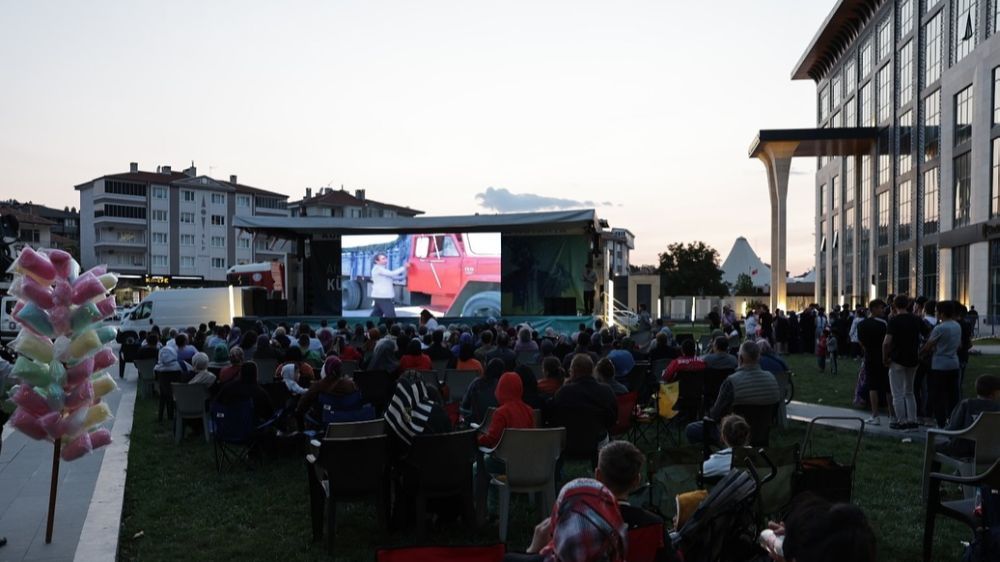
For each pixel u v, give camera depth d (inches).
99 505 288.5
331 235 1069.8
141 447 413.7
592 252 1018.7
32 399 246.1
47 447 416.5
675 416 411.5
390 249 1021.8
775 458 199.3
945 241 1686.8
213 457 384.8
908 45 1974.7
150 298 1172.5
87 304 245.3
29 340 239.9
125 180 3302.2
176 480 338.0
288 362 429.1
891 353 401.7
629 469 140.3
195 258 3469.5
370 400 411.8
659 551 139.0
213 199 3528.5
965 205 1628.9
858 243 2405.3
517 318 935.0
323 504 256.5
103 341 256.7
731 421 205.2
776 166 2036.2
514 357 442.9
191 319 1160.8
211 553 242.4
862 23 2354.8
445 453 241.6
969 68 1571.1
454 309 1006.4
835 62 2716.5
